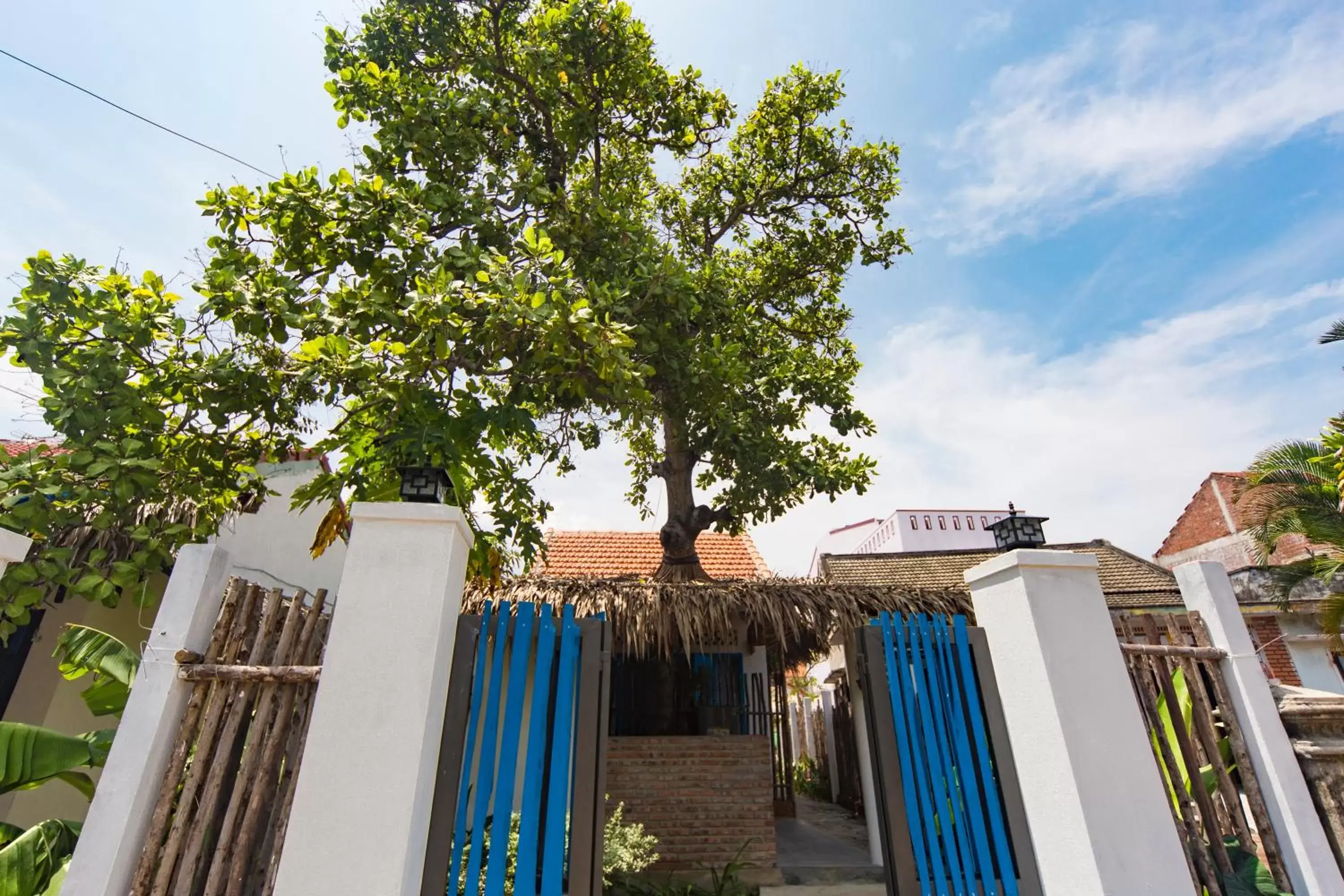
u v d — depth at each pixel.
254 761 3.45
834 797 13.13
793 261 10.61
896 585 7.27
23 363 4.69
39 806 6.15
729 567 13.91
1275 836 4.13
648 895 5.94
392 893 2.79
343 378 4.88
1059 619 3.92
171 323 4.91
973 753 4.07
